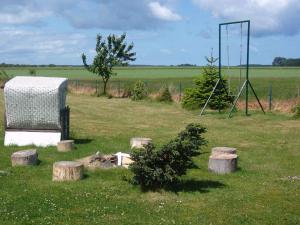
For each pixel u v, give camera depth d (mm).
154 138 18953
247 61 27359
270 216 9148
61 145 15344
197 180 11773
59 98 16344
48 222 8516
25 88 16094
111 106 33406
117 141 17797
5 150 15508
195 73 116625
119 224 8523
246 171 12992
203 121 24562
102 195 10250
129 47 45062
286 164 14031
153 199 10117
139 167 10430
